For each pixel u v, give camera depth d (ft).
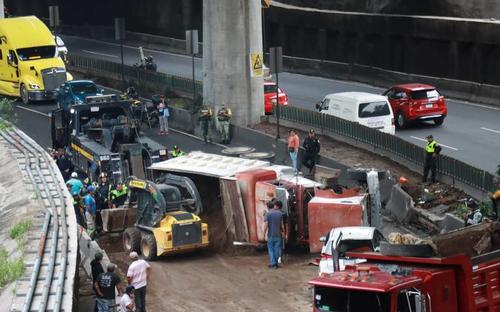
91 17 418.51
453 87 255.29
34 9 435.94
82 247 127.85
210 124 217.97
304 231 132.26
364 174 142.61
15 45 254.27
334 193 129.59
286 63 314.76
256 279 122.21
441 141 199.31
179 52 351.46
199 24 360.07
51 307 97.35
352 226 125.39
